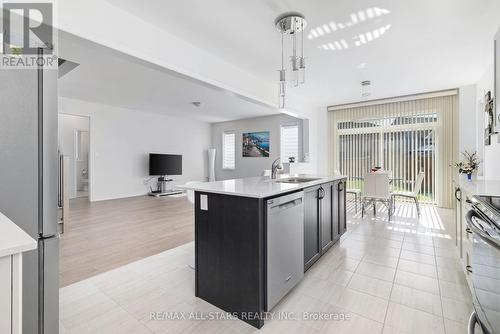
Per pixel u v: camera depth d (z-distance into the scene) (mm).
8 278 711
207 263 1895
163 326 1626
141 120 7105
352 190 4980
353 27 2592
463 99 4621
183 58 2842
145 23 2453
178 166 7695
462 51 3156
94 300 1917
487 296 1170
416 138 5227
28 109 1214
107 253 2842
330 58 3373
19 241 727
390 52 3188
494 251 1080
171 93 5121
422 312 1733
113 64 3541
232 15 2373
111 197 6488
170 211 5016
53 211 1302
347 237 3340
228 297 1773
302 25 2494
